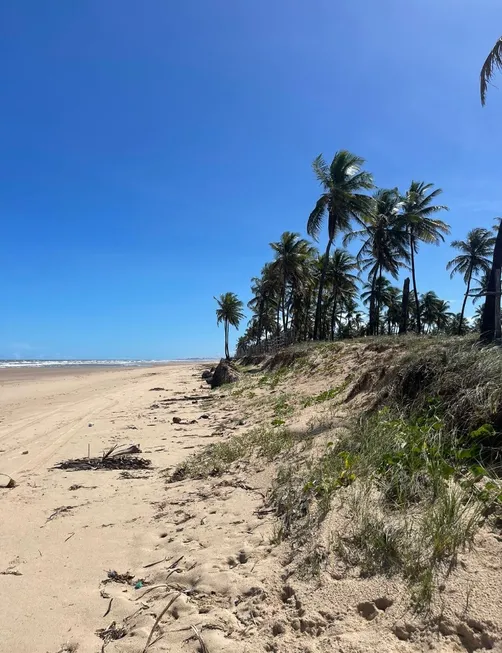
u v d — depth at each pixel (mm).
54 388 26859
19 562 3883
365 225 30469
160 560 3742
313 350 16016
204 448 7703
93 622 2982
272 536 3729
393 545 2920
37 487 6008
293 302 47844
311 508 3818
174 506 4918
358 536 3170
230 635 2658
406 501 3428
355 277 42125
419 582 2619
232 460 6238
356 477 4012
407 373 5828
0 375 44719
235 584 3125
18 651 2734
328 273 41875
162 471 6531
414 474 3619
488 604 2334
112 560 3836
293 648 2443
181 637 2686
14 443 9258
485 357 4969
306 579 2990
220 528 4109
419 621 2389
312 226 26766
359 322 58938
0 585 3490
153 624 2850
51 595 3330
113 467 6859
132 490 5684
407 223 32281
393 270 34344
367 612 2574
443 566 2680
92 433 10000
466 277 42875
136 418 12117
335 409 7484
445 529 2881
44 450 8406
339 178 25641
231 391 16453
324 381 11258
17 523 4730
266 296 53375
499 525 2889
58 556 3955
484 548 2723
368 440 4750
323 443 5527
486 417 4098
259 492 4824
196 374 42000
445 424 4418
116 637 2799
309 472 4594
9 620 3041
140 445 8422
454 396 4734
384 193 34062
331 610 2650
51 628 2938
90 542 4195
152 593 3248
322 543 3236
